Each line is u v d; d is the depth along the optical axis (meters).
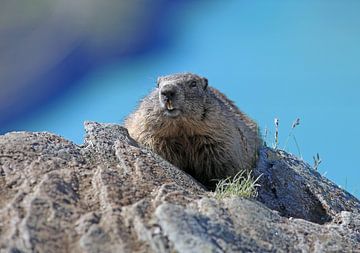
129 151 12.40
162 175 11.91
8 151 11.67
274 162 16.34
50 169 11.35
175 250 9.41
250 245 10.06
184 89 14.54
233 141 14.95
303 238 10.86
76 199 10.55
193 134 14.70
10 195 10.62
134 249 9.45
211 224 9.99
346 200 15.71
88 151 12.38
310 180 15.91
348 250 10.98
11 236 9.42
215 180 14.80
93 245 9.41
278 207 14.95
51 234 9.58
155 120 14.57
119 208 10.20
